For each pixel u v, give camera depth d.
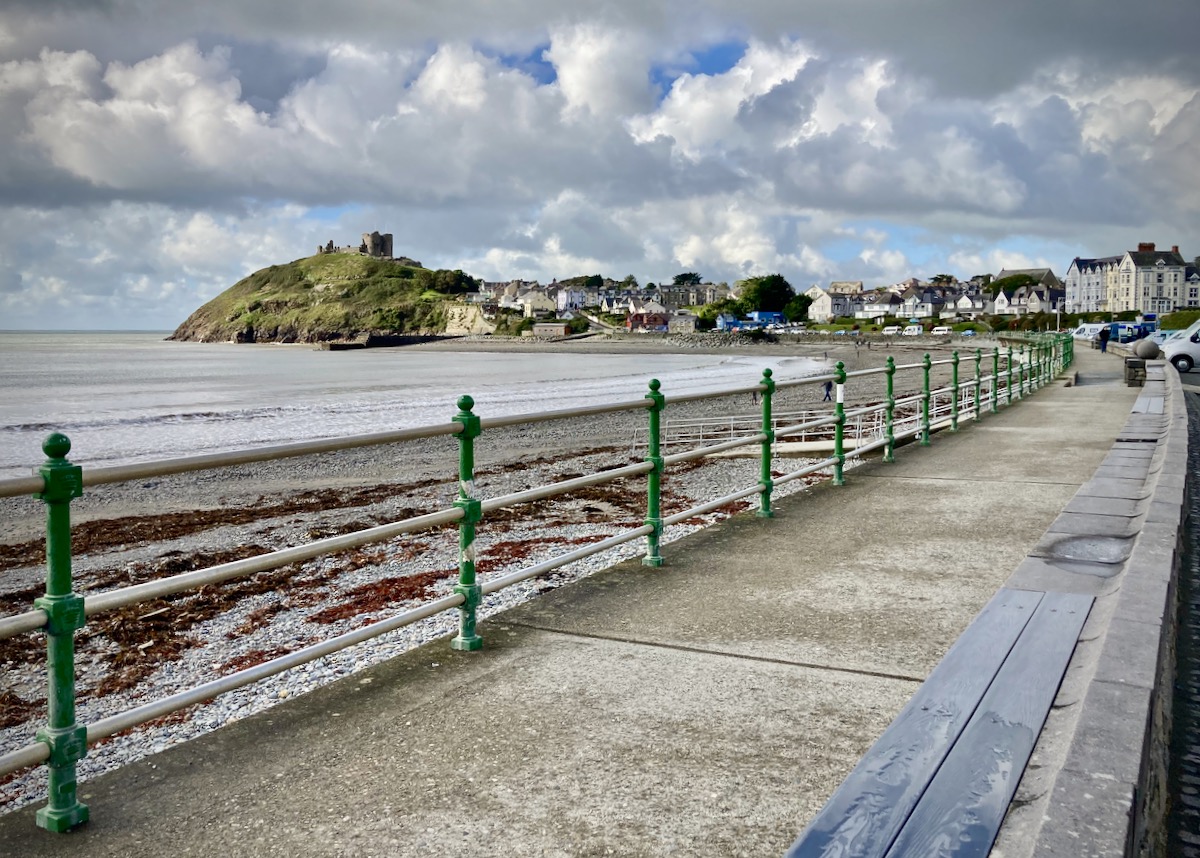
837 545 6.31
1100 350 47.09
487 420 4.48
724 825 2.70
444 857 2.56
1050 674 3.14
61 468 2.77
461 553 4.35
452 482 21.45
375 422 39.22
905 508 7.59
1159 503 5.58
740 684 3.79
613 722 3.43
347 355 151.38
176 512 18.53
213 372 91.06
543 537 12.09
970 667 3.23
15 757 2.66
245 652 7.92
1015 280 199.88
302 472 24.48
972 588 5.18
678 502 14.81
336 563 11.16
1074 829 2.04
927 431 11.82
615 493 16.09
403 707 3.61
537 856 2.56
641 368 93.00
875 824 2.24
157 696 7.00
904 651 4.16
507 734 3.35
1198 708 3.70
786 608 4.85
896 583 5.31
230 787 2.99
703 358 122.81
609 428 33.75
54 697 2.78
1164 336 51.62
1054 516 7.15
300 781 3.02
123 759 5.57
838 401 8.92
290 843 2.65
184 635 8.62
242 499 20.22
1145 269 148.88
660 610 4.86
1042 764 2.50
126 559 13.50
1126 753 2.37
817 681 3.81
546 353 158.12
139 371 93.12
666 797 2.86
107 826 2.78
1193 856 2.71
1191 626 4.63
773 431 7.52
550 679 3.89
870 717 3.44
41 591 12.19
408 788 2.96
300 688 6.45
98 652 8.29
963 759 2.56
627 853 2.57
